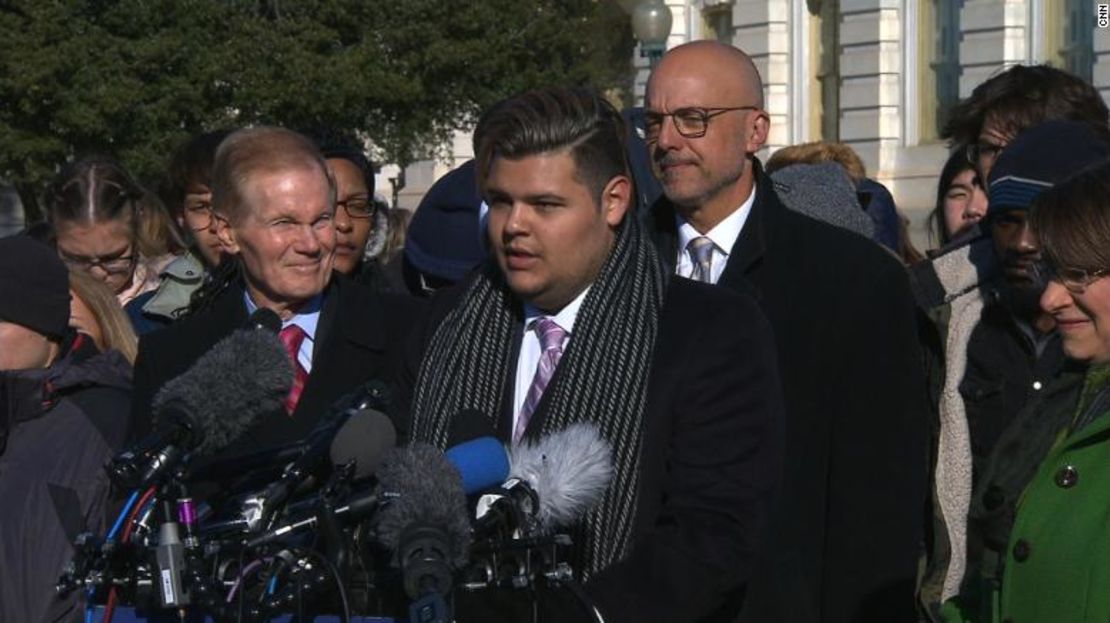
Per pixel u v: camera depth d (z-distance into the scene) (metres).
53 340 4.57
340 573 3.33
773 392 3.83
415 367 4.13
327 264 4.40
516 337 3.98
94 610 3.54
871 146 24.33
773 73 25.75
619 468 3.72
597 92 4.10
